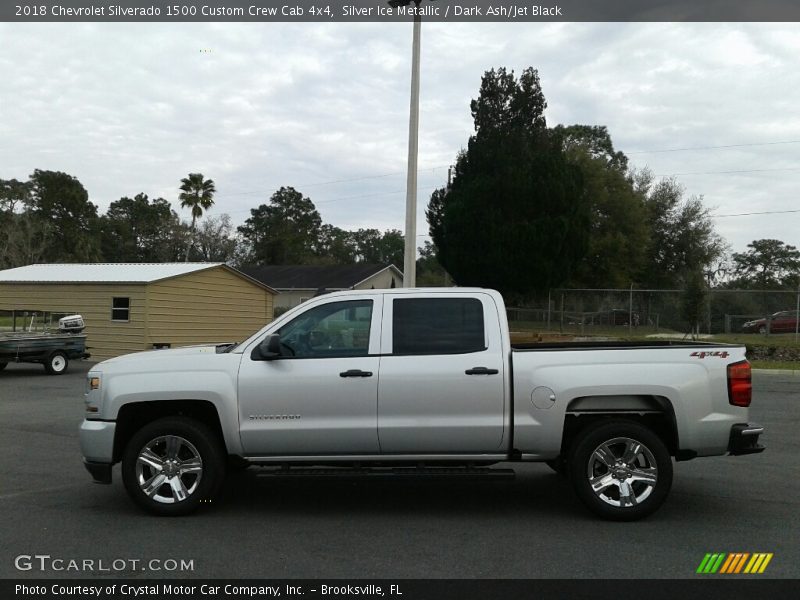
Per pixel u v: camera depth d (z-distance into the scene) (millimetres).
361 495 7406
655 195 53594
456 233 33031
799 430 11203
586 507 6438
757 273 73438
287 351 6609
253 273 57531
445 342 6527
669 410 6367
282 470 6480
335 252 96062
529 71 34312
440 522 6391
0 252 59406
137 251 79562
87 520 6430
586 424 6574
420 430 6359
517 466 8789
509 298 34094
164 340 25281
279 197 91562
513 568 5203
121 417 6645
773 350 24266
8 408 13555
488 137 33688
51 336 20109
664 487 6289
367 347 6539
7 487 7629
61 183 73625
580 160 46281
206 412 6898
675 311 33156
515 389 6359
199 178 62406
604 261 45500
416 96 21625
